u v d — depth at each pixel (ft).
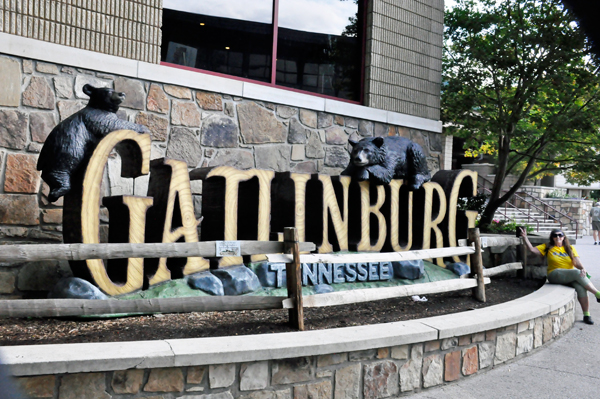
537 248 23.56
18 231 16.25
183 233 16.03
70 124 14.49
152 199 15.34
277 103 22.24
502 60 30.37
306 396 11.87
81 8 17.38
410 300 18.88
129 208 14.71
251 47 22.38
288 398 11.65
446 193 23.29
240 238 18.54
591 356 17.07
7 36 15.96
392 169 21.12
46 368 9.29
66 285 13.97
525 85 30.81
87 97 17.62
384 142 21.74
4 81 16.05
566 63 28.91
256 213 17.84
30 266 16.03
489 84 34.06
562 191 77.87
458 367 14.57
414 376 13.56
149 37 18.88
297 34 23.80
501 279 25.05
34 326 12.80
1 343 11.21
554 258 22.67
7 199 16.08
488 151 48.93
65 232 14.48
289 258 13.74
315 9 24.32
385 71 25.85
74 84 17.37
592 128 29.12
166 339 11.65
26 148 16.44
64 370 9.42
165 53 20.10
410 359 13.47
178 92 19.62
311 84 24.20
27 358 9.31
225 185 16.93
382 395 13.00
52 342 11.49
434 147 27.94
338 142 24.23
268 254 13.60
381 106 25.70
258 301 13.30
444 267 23.02
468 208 37.40
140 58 18.70
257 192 17.89
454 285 18.11
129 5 18.38
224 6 21.66
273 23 22.94
